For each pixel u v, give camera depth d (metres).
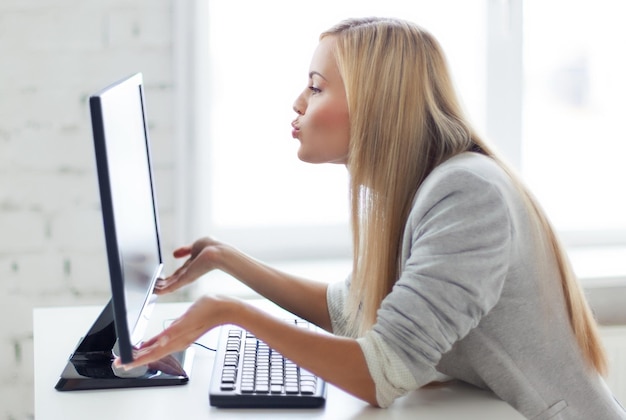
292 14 2.72
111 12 2.53
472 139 1.59
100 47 2.54
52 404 1.45
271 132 2.78
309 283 1.85
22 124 2.55
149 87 2.57
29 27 2.51
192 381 1.56
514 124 2.86
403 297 1.41
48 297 2.63
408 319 1.39
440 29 2.79
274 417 1.40
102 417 1.40
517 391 1.53
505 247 1.43
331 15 2.73
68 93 2.55
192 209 2.59
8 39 2.51
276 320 1.42
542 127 2.94
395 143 1.54
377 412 1.43
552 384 1.55
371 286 1.57
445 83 1.60
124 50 2.55
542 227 1.57
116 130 1.42
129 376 1.54
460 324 1.40
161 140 2.59
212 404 1.43
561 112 2.94
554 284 1.57
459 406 1.47
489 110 2.84
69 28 2.53
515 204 1.50
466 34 2.81
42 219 2.60
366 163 1.55
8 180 2.57
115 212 1.30
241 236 2.80
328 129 1.62
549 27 2.90
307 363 1.41
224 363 1.56
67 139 2.57
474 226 1.41
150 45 2.56
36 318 1.96
